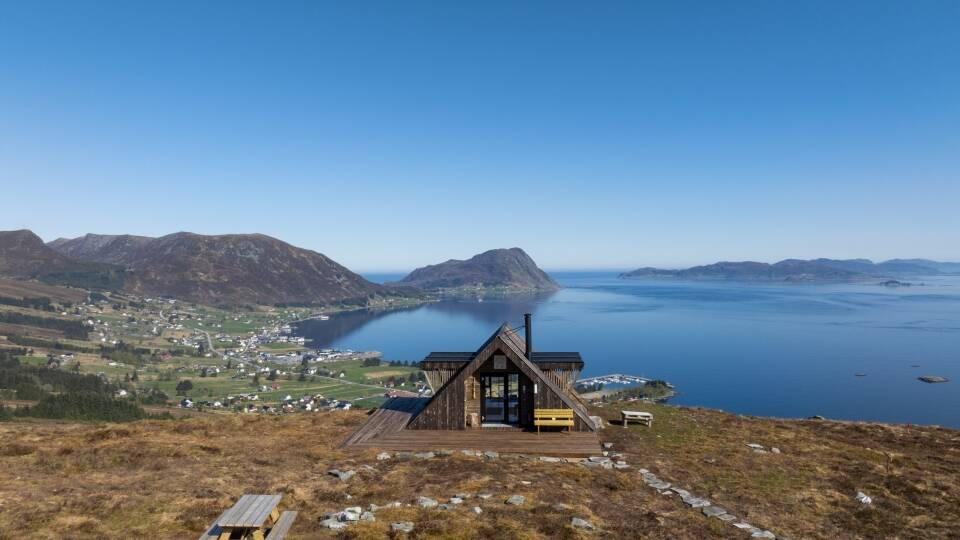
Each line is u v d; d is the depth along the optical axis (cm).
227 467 2016
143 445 2266
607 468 2220
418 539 1381
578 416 2738
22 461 1945
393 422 2923
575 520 1557
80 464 1952
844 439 2878
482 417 2892
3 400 16825
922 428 3144
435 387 3036
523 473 2069
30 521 1380
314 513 1561
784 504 1895
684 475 2166
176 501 1599
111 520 1448
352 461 2208
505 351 2783
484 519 1540
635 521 1630
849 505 1914
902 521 1767
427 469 2098
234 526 1191
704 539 1538
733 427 3106
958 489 2078
